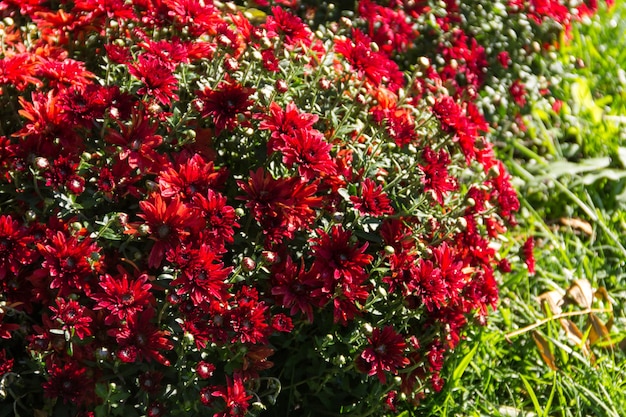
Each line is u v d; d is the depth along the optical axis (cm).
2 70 248
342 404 287
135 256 245
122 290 234
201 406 253
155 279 251
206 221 244
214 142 281
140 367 247
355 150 276
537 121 472
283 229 255
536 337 345
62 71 258
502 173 308
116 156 257
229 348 250
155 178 265
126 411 243
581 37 544
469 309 296
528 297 373
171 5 272
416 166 285
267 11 407
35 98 250
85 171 250
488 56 454
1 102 268
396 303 272
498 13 462
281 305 260
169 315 251
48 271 243
